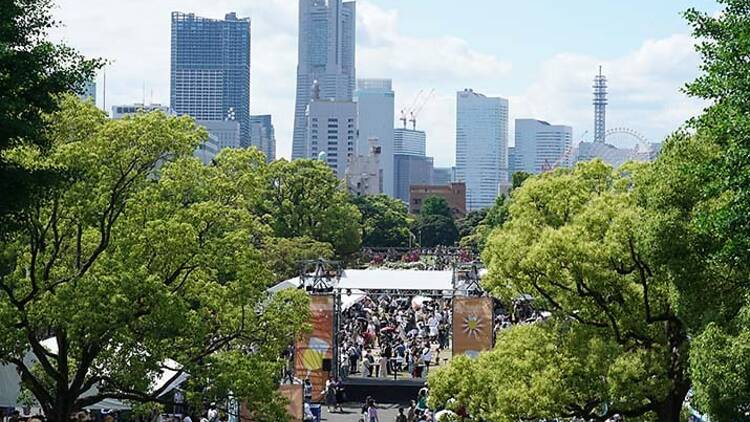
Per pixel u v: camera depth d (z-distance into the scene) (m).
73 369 35.16
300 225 117.62
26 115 26.64
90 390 38.16
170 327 31.95
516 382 34.44
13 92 25.83
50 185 27.83
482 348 58.19
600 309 34.91
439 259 137.50
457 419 37.72
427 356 67.25
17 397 36.75
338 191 123.69
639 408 34.28
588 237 34.41
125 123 34.19
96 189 33.50
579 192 37.81
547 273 34.41
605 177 38.81
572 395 33.97
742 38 24.67
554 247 34.03
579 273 33.97
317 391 58.78
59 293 31.11
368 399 52.78
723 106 25.55
